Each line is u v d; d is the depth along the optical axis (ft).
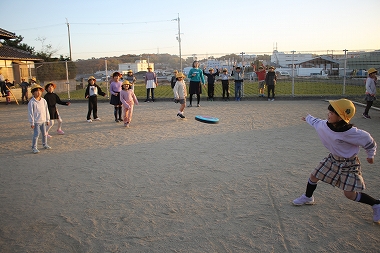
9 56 82.53
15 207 15.55
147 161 22.36
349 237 12.05
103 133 33.09
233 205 14.94
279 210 14.34
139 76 111.86
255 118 39.86
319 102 57.00
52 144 28.89
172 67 83.25
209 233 12.51
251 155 23.15
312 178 13.99
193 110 48.75
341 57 67.21
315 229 12.66
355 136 12.17
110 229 13.10
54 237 12.67
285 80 72.79
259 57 69.26
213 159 22.35
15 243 12.32
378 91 63.98
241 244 11.69
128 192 16.93
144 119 41.47
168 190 17.01
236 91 61.16
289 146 25.52
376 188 16.44
